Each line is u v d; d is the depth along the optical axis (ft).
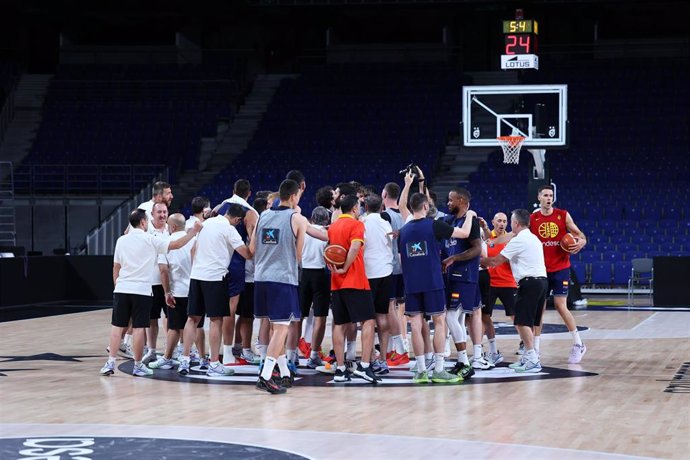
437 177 86.99
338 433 23.70
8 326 51.39
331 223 35.50
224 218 33.42
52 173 84.64
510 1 93.15
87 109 97.50
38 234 83.97
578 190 81.25
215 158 92.89
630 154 85.35
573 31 102.42
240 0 95.14
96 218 84.33
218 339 33.50
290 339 33.50
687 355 38.60
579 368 35.09
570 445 22.29
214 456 21.11
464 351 32.68
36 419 25.71
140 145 92.99
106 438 23.13
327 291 34.68
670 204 78.84
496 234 38.14
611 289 73.56
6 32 104.83
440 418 25.64
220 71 101.35
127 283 33.50
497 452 21.56
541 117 59.52
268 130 93.66
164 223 35.70
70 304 66.28
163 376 33.63
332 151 90.12
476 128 61.21
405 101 94.94
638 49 101.96
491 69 100.68
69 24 105.60
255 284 30.94
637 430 24.02
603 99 91.66
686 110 89.25
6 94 99.91
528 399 28.58
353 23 107.55
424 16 103.40
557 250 36.73
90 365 36.65
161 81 100.12
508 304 36.55
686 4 95.76
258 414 26.32
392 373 34.19
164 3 97.19
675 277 62.08
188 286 34.91
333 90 97.14
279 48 105.81
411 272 31.63
